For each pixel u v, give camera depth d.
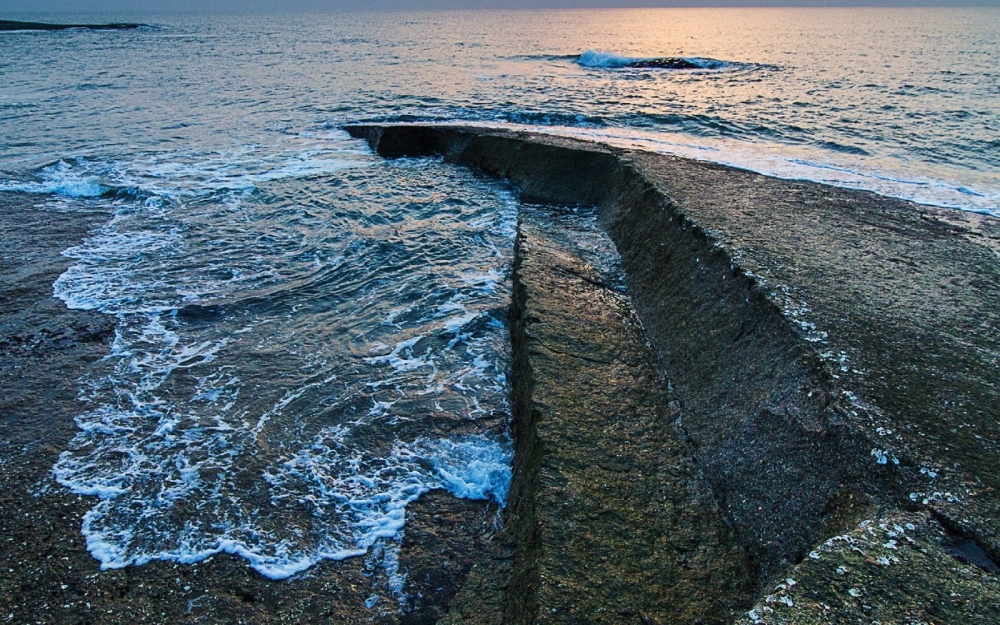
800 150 13.27
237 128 17.42
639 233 8.61
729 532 3.98
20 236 9.62
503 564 4.00
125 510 4.50
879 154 12.81
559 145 12.42
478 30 82.88
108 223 10.32
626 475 4.39
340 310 7.60
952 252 7.05
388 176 13.23
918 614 2.71
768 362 5.00
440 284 8.22
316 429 5.45
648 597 3.44
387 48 47.25
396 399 5.91
